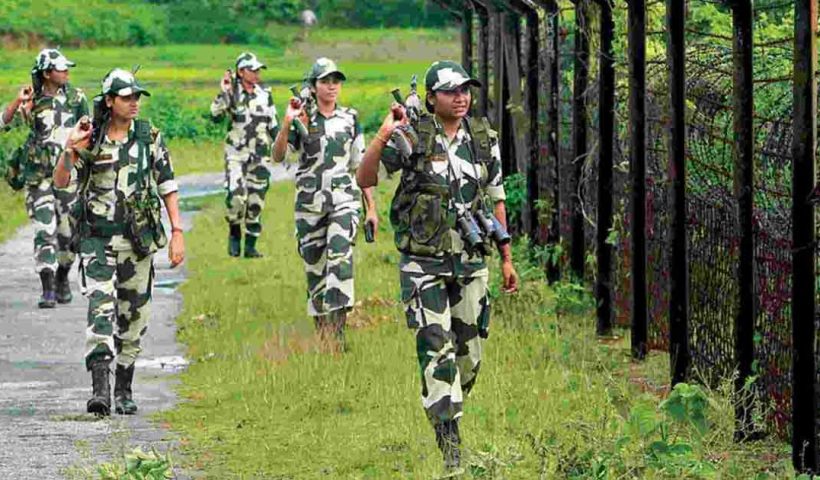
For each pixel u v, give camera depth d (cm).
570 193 2703
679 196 1930
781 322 1694
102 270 1973
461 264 1639
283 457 1759
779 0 2284
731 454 1636
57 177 1950
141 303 2003
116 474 1542
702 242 1998
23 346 2572
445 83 1627
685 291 1942
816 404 1581
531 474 1575
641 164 2178
